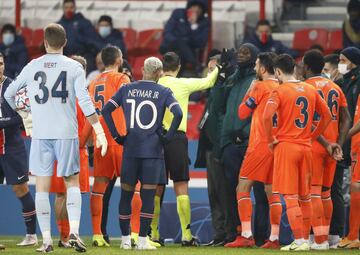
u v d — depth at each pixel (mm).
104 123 36156
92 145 38688
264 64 36156
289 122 34125
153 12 72562
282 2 67688
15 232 47594
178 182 37875
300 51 62656
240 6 69562
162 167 34125
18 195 37625
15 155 37031
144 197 33875
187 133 53719
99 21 59656
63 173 32250
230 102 37750
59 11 73250
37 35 66500
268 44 56562
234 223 38219
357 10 57219
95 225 36938
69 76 32031
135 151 33625
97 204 36750
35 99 32219
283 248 34750
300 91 34219
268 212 38000
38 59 32375
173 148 37500
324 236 36156
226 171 38000
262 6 57656
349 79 38719
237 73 37938
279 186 34156
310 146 34438
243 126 37500
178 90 37594
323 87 36594
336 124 36625
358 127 36156
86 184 36844
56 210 36500
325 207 36719
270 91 35812
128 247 34656
